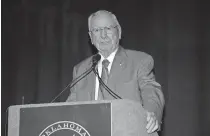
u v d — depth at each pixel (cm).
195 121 474
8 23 533
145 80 257
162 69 495
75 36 532
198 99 478
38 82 521
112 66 269
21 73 522
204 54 487
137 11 515
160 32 504
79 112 197
